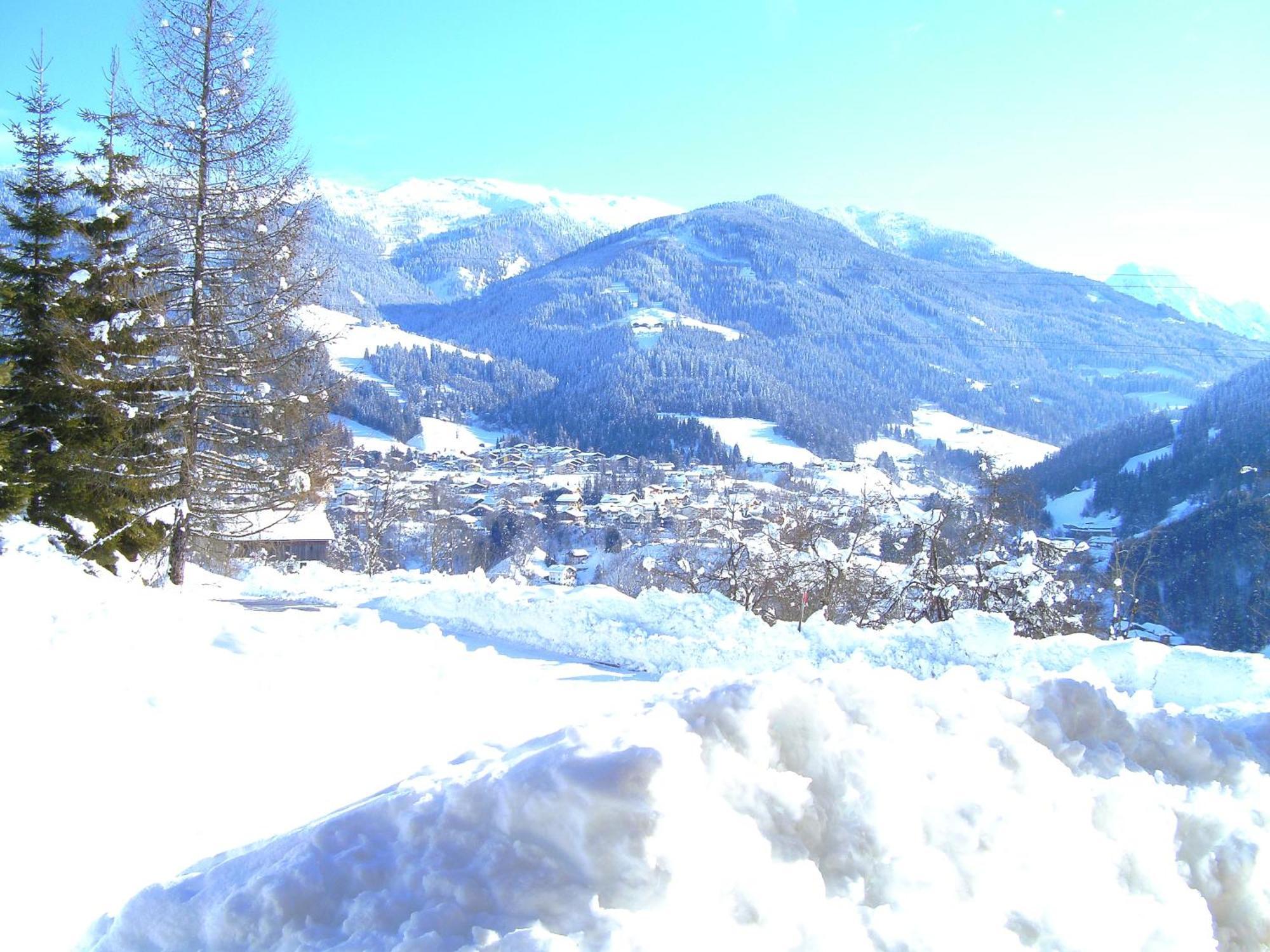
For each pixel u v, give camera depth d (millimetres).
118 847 4707
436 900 3281
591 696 8617
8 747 5418
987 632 11328
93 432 19234
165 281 19328
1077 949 3607
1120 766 4766
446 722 7277
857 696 4422
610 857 3289
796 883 3479
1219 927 4176
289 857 3627
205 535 20094
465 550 70875
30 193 19891
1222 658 9711
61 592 9102
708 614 12945
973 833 3842
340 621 11445
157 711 6500
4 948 3756
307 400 19672
